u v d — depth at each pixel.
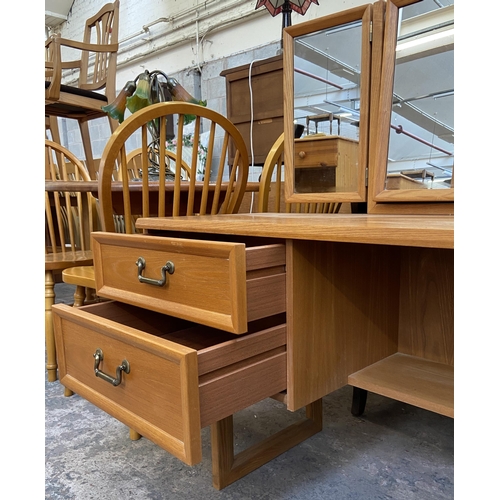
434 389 0.76
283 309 0.69
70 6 4.62
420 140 0.92
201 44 3.08
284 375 0.69
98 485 0.97
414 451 1.07
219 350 0.60
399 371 0.84
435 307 0.90
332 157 1.07
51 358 1.56
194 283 0.69
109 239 0.90
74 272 1.41
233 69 2.15
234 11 2.83
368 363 0.86
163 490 0.95
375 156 0.98
